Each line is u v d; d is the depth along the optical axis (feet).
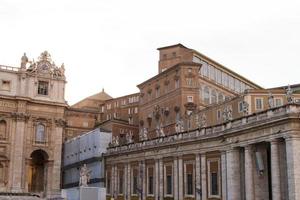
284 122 137.80
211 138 176.65
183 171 194.80
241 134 160.15
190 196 187.93
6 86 276.62
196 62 250.57
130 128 298.76
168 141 204.64
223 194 168.04
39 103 283.79
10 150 270.46
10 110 274.98
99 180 265.34
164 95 264.72
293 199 131.85
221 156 171.42
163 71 266.77
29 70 287.69
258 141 150.82
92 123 369.91
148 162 222.48
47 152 282.77
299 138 134.62
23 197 221.46
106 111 374.43
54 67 294.87
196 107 243.40
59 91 293.23
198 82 247.91
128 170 239.09
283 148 143.33
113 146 260.62
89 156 281.54
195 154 187.11
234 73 293.43
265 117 148.87
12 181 265.95
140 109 296.71
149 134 277.03
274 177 141.59
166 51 282.77
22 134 273.95
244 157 162.30
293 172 132.87
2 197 217.15
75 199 179.93
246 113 176.76
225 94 279.69
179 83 247.70
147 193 220.23
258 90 196.44
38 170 290.35
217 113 214.07
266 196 154.20
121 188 245.04
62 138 306.76
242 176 163.02
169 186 204.33
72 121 360.69
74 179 301.63
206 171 180.14
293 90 211.20
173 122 249.34
